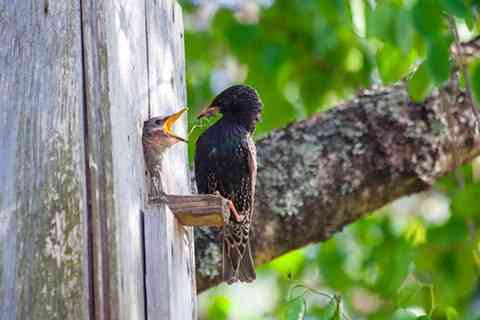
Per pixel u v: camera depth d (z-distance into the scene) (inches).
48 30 320.8
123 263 300.7
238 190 421.1
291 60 572.4
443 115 431.5
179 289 329.1
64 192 305.1
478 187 449.4
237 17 563.8
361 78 570.9
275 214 414.6
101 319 294.7
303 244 423.8
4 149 311.3
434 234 493.7
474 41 457.4
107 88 313.3
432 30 403.2
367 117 428.5
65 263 299.3
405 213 611.8
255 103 430.9
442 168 433.7
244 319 596.4
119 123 314.3
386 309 528.7
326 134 424.5
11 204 305.7
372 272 556.4
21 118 313.6
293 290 374.9
